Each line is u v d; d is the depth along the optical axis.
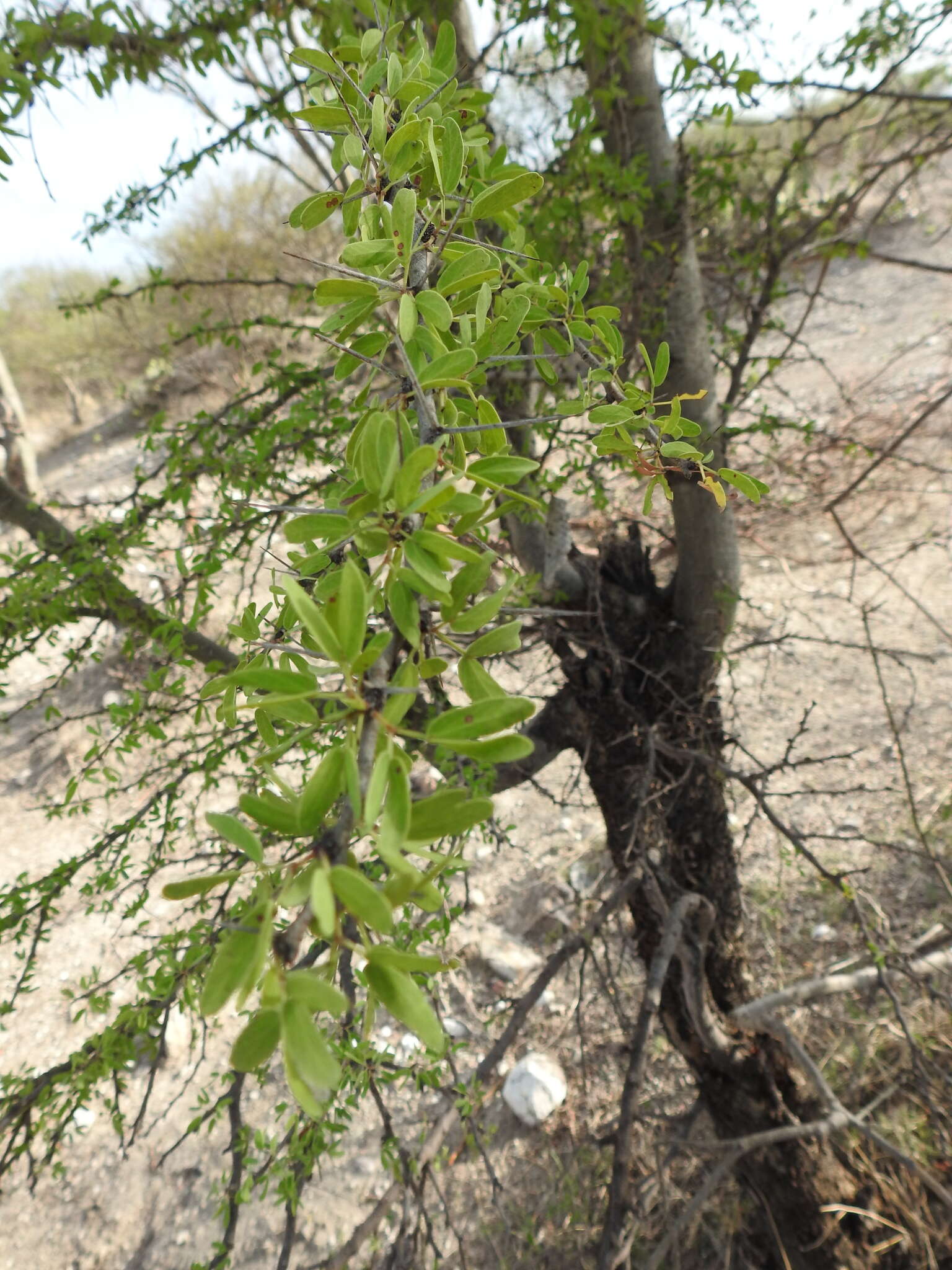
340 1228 4.35
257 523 2.25
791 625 7.23
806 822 5.80
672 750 2.78
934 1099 3.78
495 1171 4.50
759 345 7.50
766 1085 3.30
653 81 2.44
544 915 5.70
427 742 0.52
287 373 2.50
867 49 2.45
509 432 2.47
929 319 10.31
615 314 0.94
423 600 0.68
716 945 3.38
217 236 10.61
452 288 0.75
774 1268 3.76
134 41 2.07
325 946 1.58
